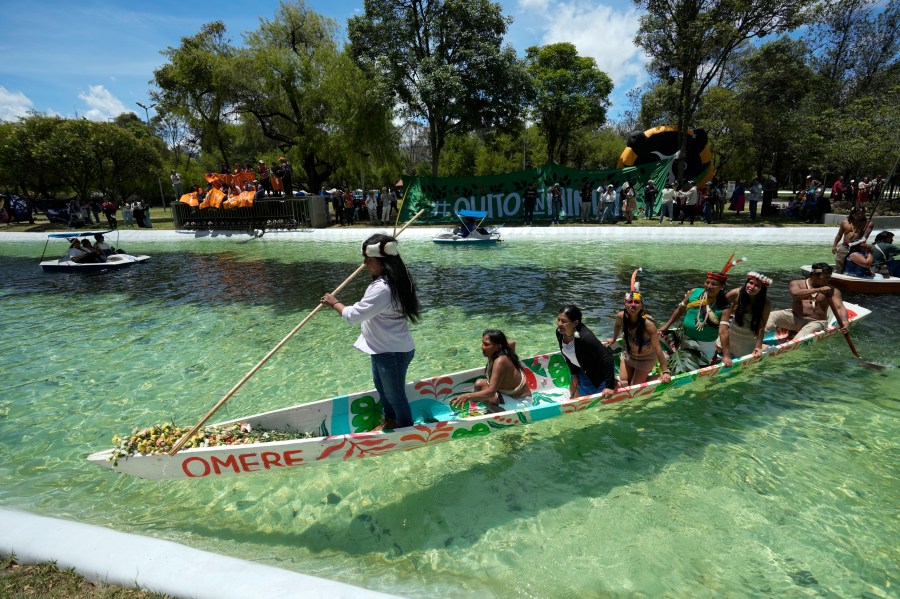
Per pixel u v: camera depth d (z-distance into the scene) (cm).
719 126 2378
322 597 238
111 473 408
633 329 486
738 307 555
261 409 520
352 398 433
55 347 740
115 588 254
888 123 1948
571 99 3919
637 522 335
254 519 349
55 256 1839
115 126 3328
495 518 344
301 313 908
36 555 274
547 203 2264
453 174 5138
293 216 2288
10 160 3048
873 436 437
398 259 360
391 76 2319
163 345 740
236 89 2577
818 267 620
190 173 4341
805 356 616
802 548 308
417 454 428
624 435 450
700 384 547
